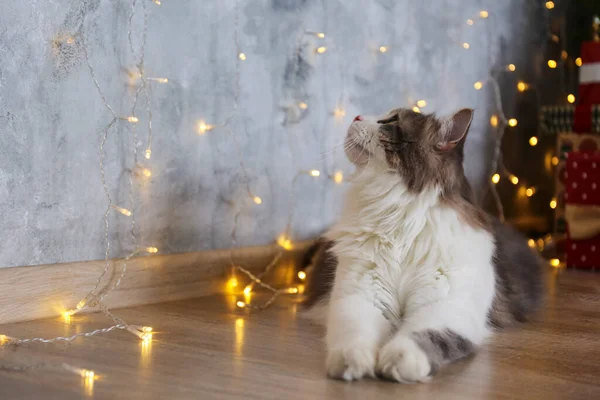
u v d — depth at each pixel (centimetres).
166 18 254
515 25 440
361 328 185
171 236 265
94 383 158
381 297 208
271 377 166
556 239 416
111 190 242
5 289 214
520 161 449
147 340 201
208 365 176
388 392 157
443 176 210
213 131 276
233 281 286
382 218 212
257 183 297
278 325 227
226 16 276
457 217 210
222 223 284
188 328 219
